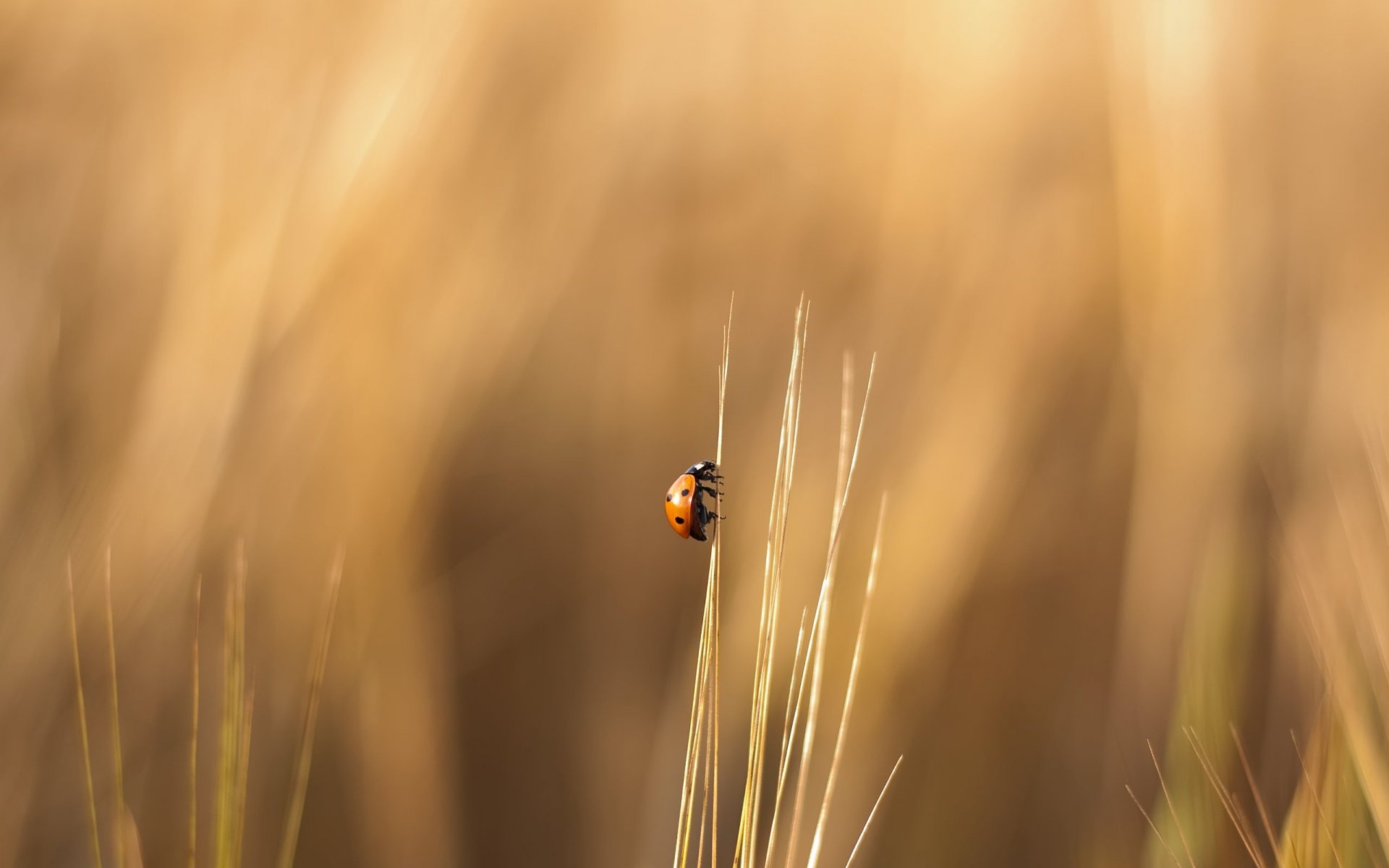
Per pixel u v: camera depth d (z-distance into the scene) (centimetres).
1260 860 78
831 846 81
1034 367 83
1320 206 83
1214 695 80
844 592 82
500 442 83
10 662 80
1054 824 82
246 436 81
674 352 84
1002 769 82
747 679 82
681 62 85
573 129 84
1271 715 80
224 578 81
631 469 83
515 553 83
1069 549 83
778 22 85
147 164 82
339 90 83
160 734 81
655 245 84
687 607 83
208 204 82
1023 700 82
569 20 84
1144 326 83
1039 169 84
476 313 83
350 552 82
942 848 81
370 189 82
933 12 84
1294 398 83
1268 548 81
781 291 84
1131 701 82
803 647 82
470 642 83
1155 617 82
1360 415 81
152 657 81
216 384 81
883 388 83
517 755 82
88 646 80
